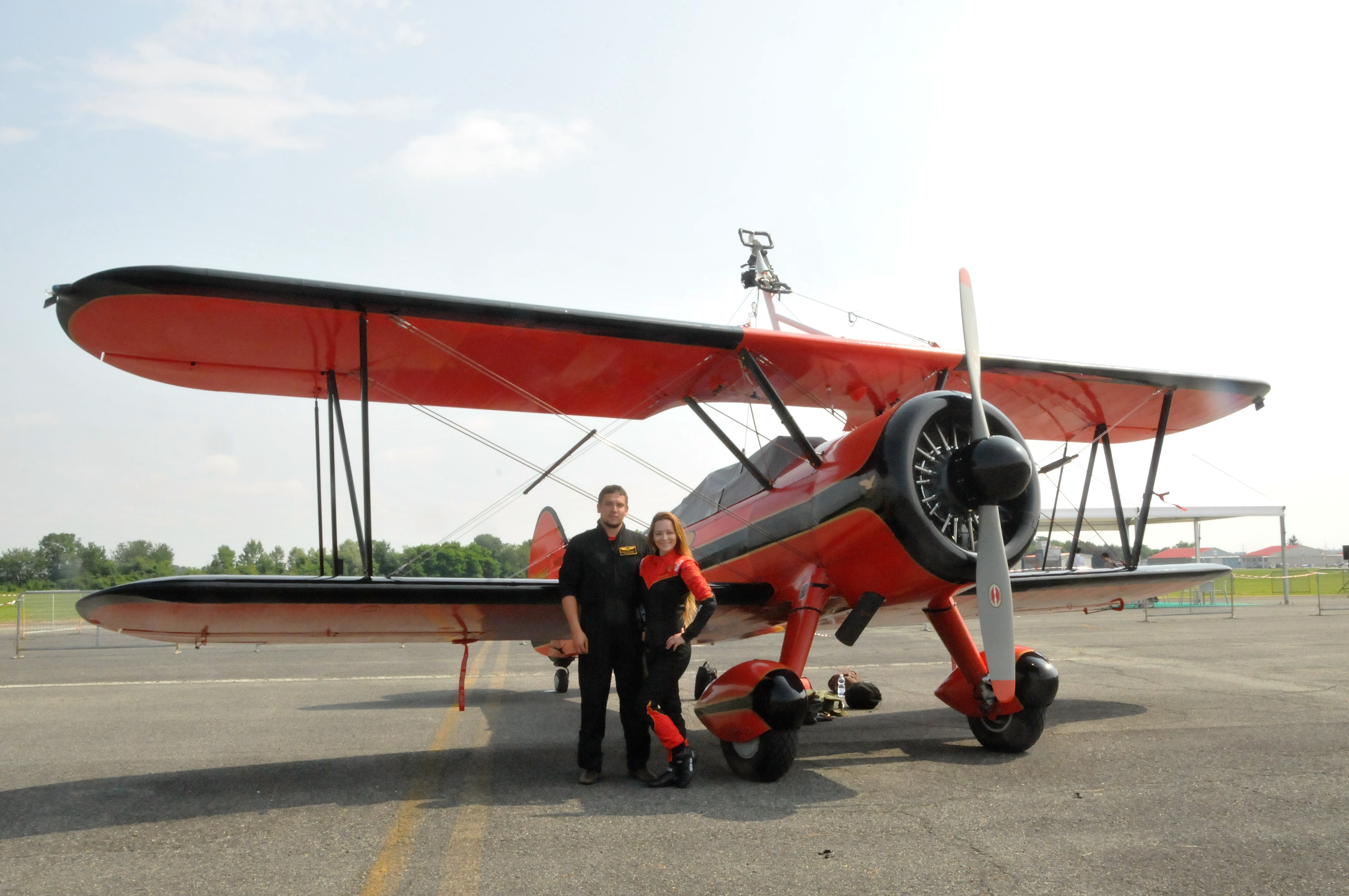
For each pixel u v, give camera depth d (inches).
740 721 170.7
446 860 119.6
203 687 346.0
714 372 233.8
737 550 245.4
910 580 194.2
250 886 110.7
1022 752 193.3
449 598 182.5
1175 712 240.2
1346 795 147.0
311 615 189.8
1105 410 288.4
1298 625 601.3
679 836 129.6
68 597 832.3
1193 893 103.0
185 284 162.7
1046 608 312.3
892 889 105.7
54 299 169.8
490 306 184.5
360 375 213.2
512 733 231.1
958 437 200.1
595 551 171.3
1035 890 104.7
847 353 224.2
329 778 173.9
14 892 109.8
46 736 228.1
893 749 202.2
